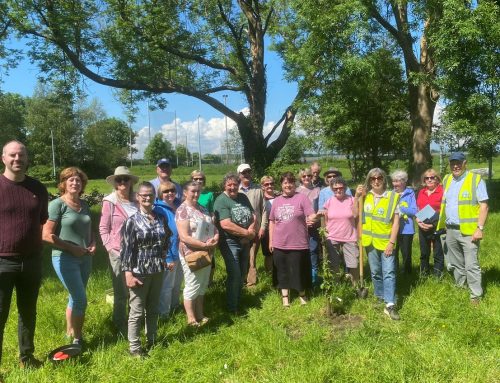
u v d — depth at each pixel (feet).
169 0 61.72
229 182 19.84
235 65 71.67
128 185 17.47
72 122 212.84
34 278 14.39
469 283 18.76
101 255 31.63
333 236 20.67
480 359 13.78
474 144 45.11
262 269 26.40
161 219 15.80
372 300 19.13
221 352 15.40
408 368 13.20
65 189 15.90
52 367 14.53
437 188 22.88
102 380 13.99
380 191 18.74
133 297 15.24
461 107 42.14
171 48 63.57
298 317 18.26
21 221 13.80
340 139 63.82
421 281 21.25
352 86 50.03
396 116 65.82
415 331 16.33
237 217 19.56
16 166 13.64
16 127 196.95
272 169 58.85
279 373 13.53
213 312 19.63
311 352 14.74
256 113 70.59
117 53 62.34
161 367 14.55
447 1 39.22
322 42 48.34
